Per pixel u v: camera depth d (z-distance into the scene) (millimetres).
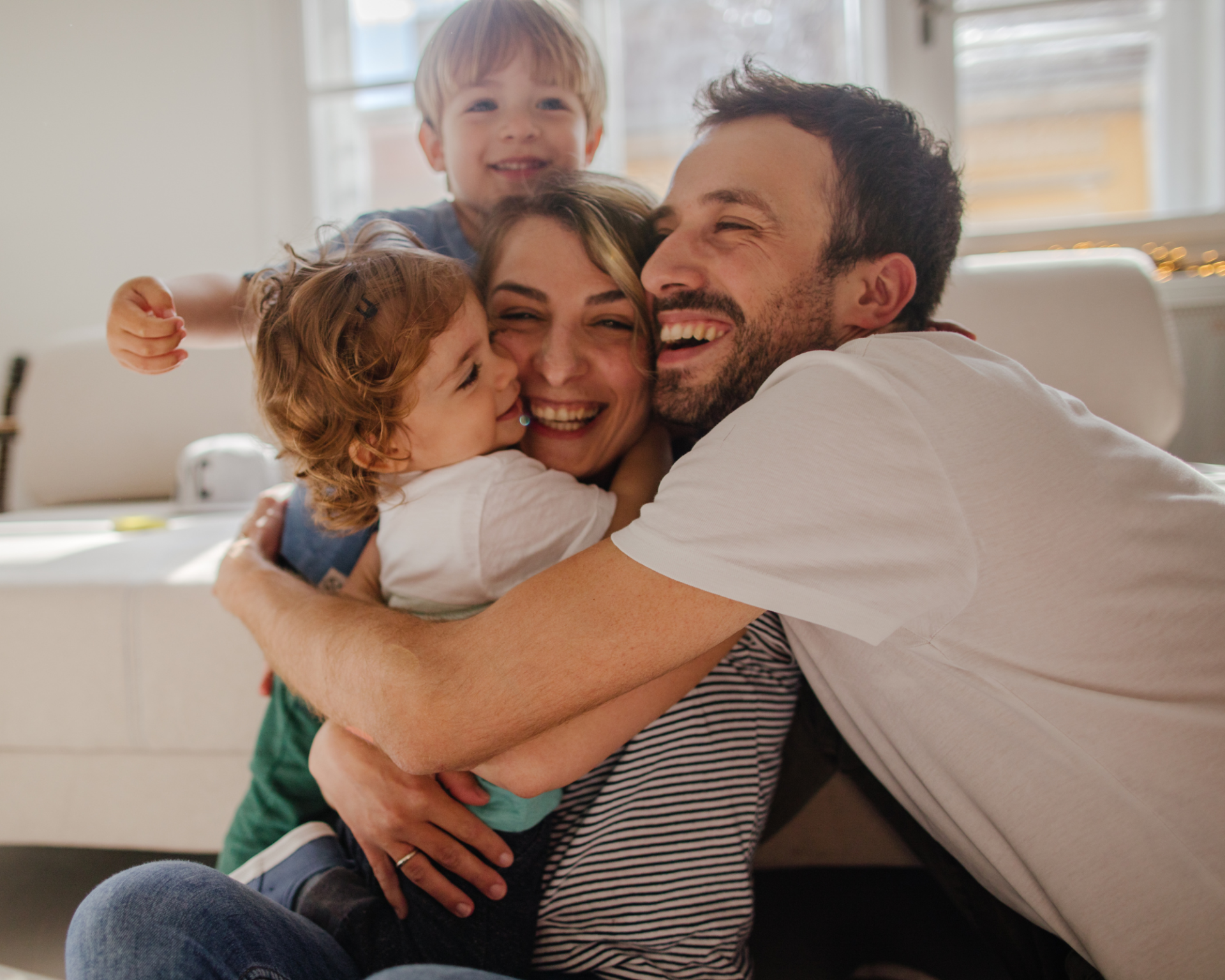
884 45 2297
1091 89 2371
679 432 946
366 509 815
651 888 711
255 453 1869
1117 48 2340
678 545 566
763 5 2498
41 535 1458
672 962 704
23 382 2633
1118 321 1742
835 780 1084
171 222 2656
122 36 2592
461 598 774
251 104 2607
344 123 2689
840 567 562
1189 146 2363
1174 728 595
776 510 560
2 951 1053
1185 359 2176
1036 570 585
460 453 805
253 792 888
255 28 2582
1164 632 600
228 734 1103
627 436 915
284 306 789
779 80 759
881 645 651
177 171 2641
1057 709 609
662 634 575
